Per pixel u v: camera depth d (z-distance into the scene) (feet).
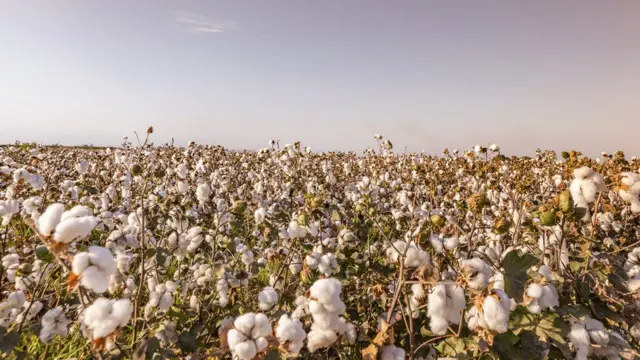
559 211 7.25
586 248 7.69
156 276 8.08
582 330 6.39
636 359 6.68
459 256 7.91
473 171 17.04
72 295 7.70
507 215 12.77
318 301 5.36
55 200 12.55
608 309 7.38
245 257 9.86
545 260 8.07
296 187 19.36
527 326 6.02
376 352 5.74
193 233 9.41
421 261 6.28
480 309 5.10
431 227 8.29
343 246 9.83
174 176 16.92
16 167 13.88
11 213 9.09
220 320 7.73
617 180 8.94
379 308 8.92
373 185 22.29
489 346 5.69
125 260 7.27
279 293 8.57
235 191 20.79
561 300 6.92
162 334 6.53
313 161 28.89
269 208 13.32
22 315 7.39
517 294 5.83
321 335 5.49
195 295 8.08
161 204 9.96
